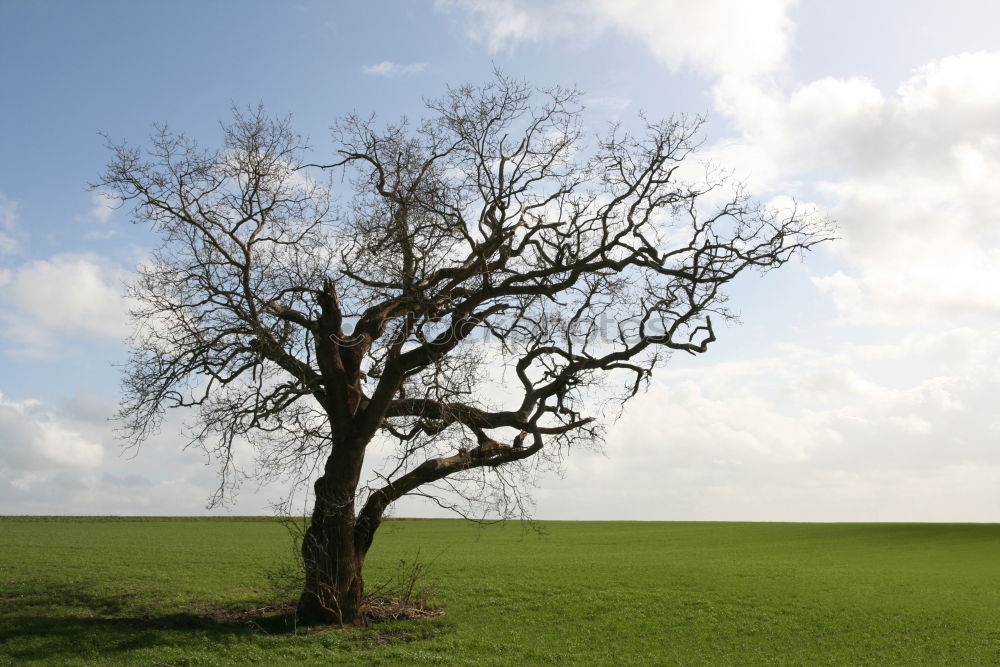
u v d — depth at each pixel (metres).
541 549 46.97
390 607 24.59
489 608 25.47
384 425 23.06
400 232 22.27
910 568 37.19
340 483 21.72
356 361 22.19
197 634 21.16
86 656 19.11
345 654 19.70
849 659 20.41
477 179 22.03
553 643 21.52
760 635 22.69
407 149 22.39
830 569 36.16
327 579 21.88
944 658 20.53
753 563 38.69
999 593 29.34
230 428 21.02
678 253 22.44
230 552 41.19
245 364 21.56
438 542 52.12
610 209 22.47
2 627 21.19
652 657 20.33
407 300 21.83
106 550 41.12
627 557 41.50
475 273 22.62
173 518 77.12
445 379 20.61
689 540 55.88
